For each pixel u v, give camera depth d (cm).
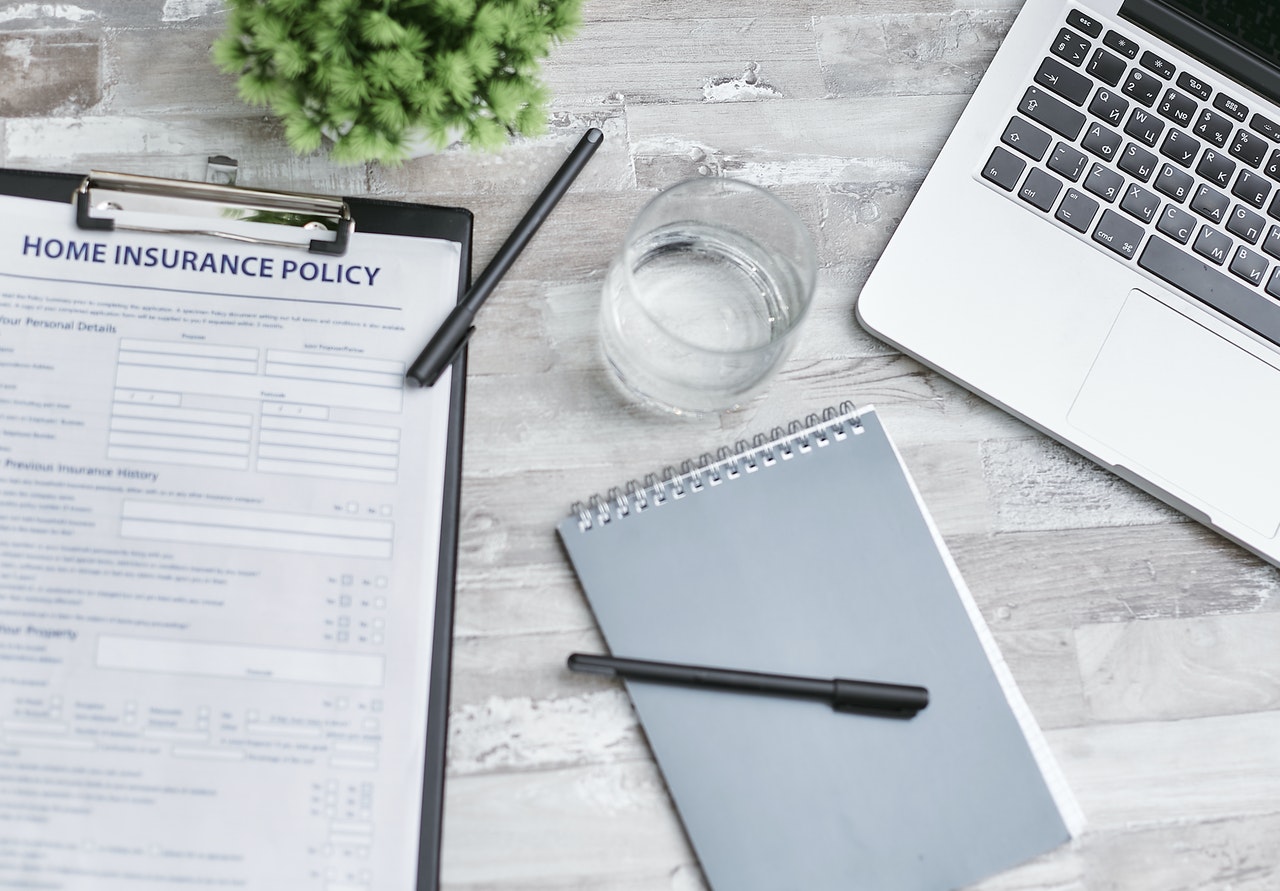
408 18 49
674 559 55
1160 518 59
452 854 51
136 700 49
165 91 58
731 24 63
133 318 53
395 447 53
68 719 49
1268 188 61
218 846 48
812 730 54
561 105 61
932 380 60
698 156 62
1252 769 56
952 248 59
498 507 56
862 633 55
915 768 54
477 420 57
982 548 58
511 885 51
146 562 51
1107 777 55
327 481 52
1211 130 61
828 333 60
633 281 57
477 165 60
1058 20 62
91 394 52
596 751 53
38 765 48
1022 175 60
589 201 60
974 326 58
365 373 54
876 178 62
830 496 57
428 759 50
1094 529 59
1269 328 59
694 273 58
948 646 55
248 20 49
